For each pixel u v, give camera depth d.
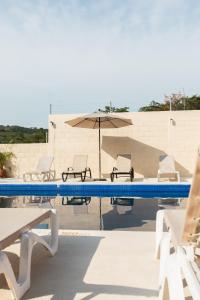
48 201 9.46
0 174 14.70
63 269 4.18
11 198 10.10
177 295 2.48
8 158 15.00
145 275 3.96
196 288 2.19
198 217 2.63
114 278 3.90
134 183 10.74
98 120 13.27
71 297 3.46
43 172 13.01
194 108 25.42
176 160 14.02
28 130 17.78
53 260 4.49
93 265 4.30
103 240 5.33
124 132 14.31
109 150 14.41
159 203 8.80
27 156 15.09
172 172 12.08
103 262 4.39
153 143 14.15
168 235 3.73
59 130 14.68
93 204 8.84
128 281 3.81
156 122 14.13
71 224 6.69
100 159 13.36
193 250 2.85
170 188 10.57
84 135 14.52
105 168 14.43
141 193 10.62
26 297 3.47
